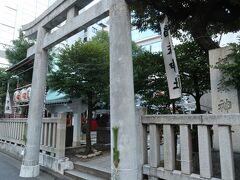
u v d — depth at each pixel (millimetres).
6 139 15273
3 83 17203
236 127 6746
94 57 10688
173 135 5340
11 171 9414
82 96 11227
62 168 8609
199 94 8328
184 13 7387
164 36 6195
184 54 8070
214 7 6863
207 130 4629
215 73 7031
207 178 4523
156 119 5574
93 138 15836
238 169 5090
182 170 4949
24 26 11102
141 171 5789
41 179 8258
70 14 7926
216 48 7020
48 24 9273
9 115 18375
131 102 5383
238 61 5895
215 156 6312
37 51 9359
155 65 7609
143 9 7000
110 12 5855
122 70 5418
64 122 9406
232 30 8430
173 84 5789
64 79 10578
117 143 5184
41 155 10367
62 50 11234
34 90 9086
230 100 6727
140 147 5895
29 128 8867
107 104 11398
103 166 8258
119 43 5531
